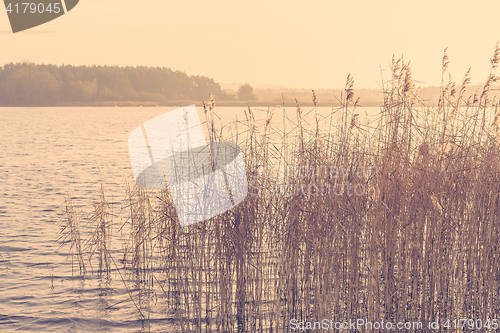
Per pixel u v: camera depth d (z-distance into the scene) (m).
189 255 8.13
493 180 7.71
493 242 7.74
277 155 8.03
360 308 7.41
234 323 8.10
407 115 7.79
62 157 36.72
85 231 14.15
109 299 9.41
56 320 8.48
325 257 7.37
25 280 10.38
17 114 146.38
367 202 7.46
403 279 7.34
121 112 175.62
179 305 8.65
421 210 7.40
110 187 22.25
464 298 7.59
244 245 7.89
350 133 7.64
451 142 7.79
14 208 17.72
